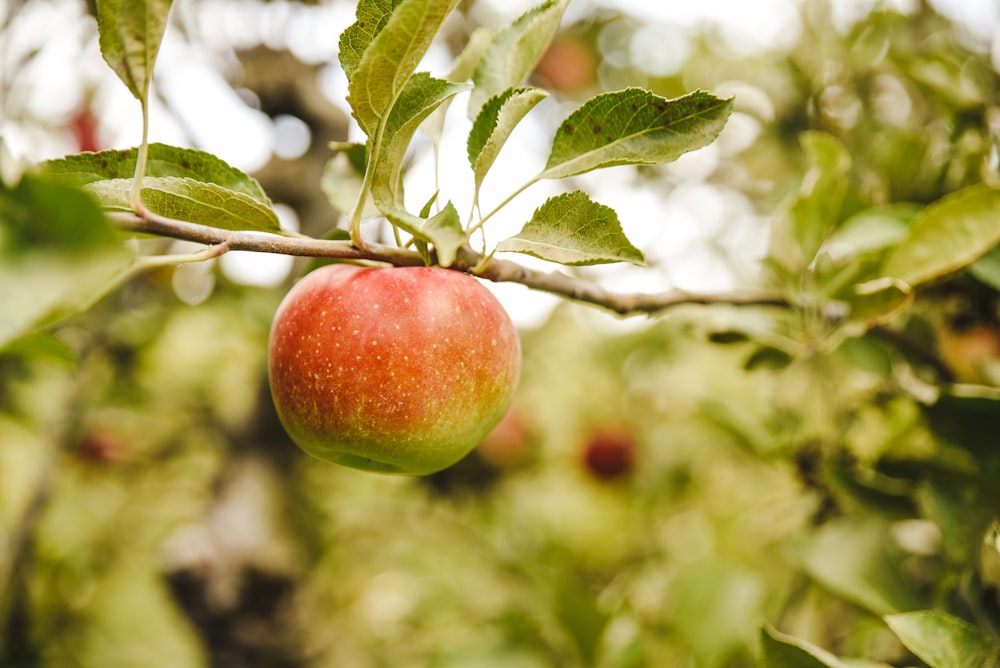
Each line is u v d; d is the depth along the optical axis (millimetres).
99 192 557
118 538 1359
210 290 1243
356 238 580
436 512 1332
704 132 577
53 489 1102
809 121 1000
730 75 1159
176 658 1435
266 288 1112
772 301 675
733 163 1178
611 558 1175
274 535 969
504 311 607
